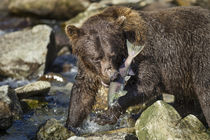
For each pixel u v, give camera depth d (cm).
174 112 1100
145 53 1189
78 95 1231
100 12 1240
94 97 1250
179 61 1235
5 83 1639
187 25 1230
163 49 1227
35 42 1775
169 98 1480
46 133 1123
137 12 1231
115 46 1124
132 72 1105
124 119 1289
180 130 1060
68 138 1051
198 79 1202
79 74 1223
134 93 1180
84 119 1255
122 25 1158
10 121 1208
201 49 1202
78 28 1175
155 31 1227
